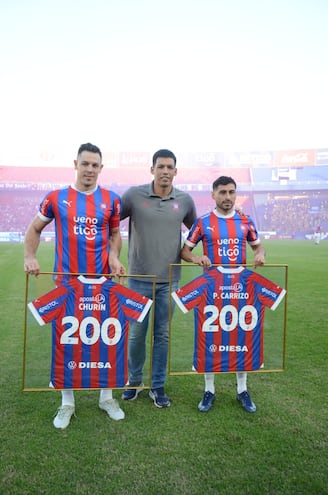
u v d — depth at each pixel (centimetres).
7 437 265
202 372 315
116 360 297
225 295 315
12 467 231
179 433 271
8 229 4325
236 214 333
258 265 321
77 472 228
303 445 256
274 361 344
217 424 284
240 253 327
